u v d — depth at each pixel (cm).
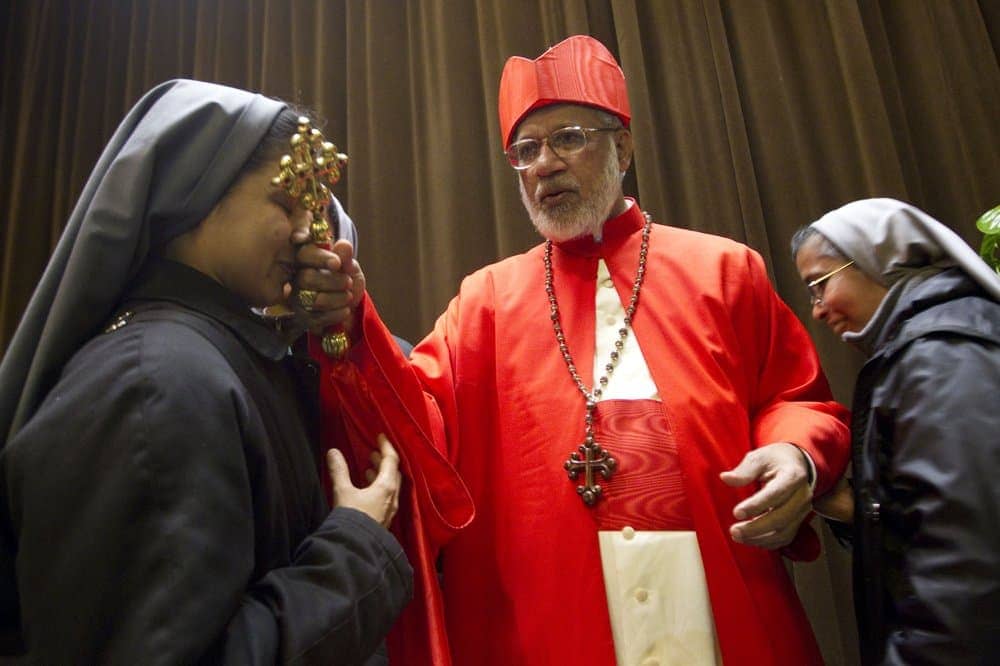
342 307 116
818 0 315
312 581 95
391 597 101
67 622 79
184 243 106
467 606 154
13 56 398
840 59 303
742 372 167
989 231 201
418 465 136
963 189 285
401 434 135
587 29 312
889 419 133
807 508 141
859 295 160
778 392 172
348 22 352
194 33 385
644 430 155
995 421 118
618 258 181
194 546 81
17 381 100
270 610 90
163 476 83
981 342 127
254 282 108
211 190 104
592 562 147
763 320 176
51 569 81
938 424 122
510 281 185
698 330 166
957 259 144
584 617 144
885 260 157
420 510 137
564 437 157
